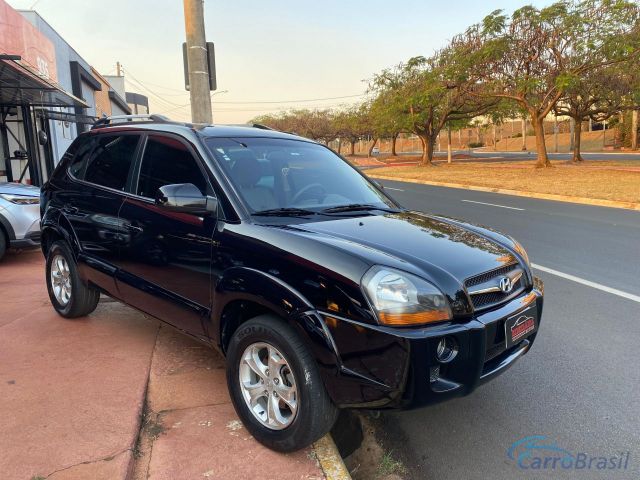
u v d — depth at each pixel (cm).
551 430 333
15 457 276
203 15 749
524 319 310
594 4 2150
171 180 375
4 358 404
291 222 328
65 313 492
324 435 297
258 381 306
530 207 1402
